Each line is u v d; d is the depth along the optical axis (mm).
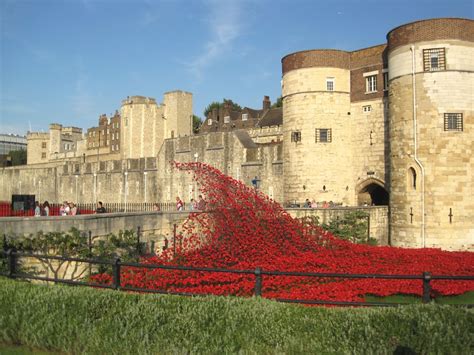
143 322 7543
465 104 27297
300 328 7234
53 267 14656
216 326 7395
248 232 16312
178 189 45156
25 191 69312
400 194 28672
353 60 34781
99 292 8758
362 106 34125
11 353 7781
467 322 7000
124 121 70438
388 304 8305
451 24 27359
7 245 13570
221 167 40812
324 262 15969
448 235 26875
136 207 43625
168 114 72000
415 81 27891
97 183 56344
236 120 74938
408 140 28172
